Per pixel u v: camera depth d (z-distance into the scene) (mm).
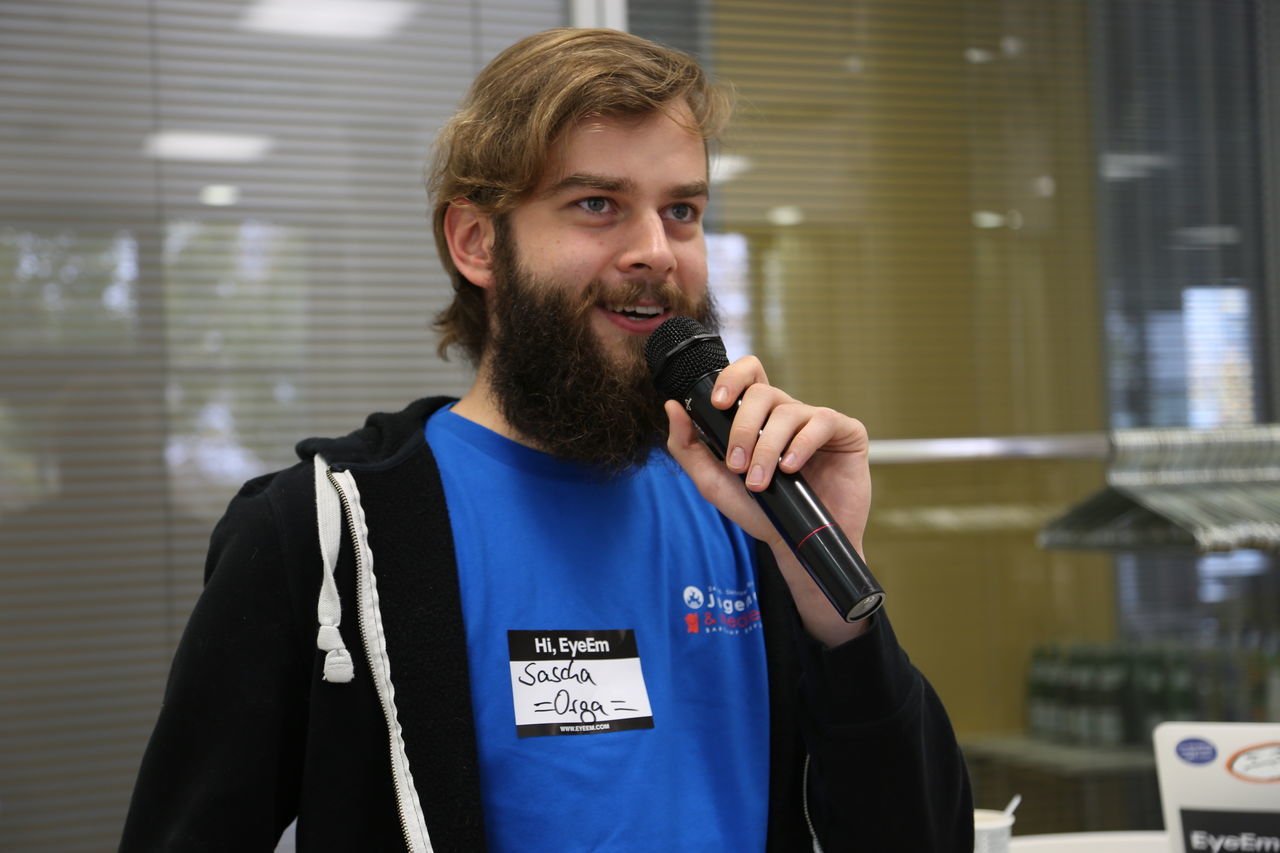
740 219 3014
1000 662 3105
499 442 1081
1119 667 3160
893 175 3104
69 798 2598
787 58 3057
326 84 2811
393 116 2850
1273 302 3318
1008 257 3162
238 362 2742
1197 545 2273
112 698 2631
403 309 2840
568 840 955
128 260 2684
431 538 1001
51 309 2641
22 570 2604
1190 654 3188
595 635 1025
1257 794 1382
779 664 1091
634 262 1007
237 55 2758
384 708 936
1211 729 1419
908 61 3121
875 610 979
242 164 2756
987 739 3086
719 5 3029
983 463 3125
